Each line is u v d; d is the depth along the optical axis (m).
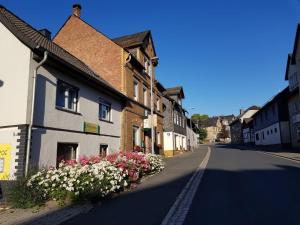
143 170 12.47
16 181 8.41
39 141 10.31
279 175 11.93
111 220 6.24
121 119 18.27
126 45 21.53
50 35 16.72
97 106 15.05
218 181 11.03
